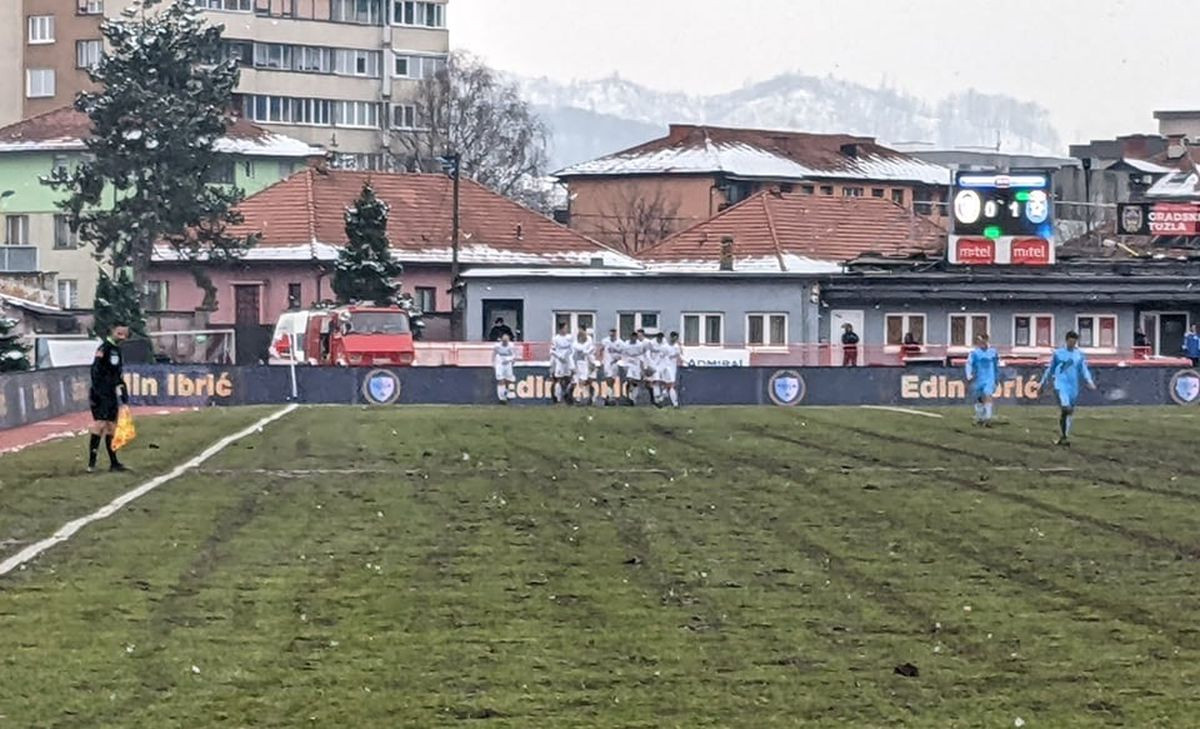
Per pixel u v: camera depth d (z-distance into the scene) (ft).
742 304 334.65
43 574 92.58
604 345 269.23
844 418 225.76
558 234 450.30
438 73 627.46
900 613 83.15
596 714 63.31
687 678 69.15
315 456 164.04
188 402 262.06
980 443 183.62
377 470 150.71
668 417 226.79
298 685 67.31
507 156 622.54
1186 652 74.49
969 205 338.75
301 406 256.32
